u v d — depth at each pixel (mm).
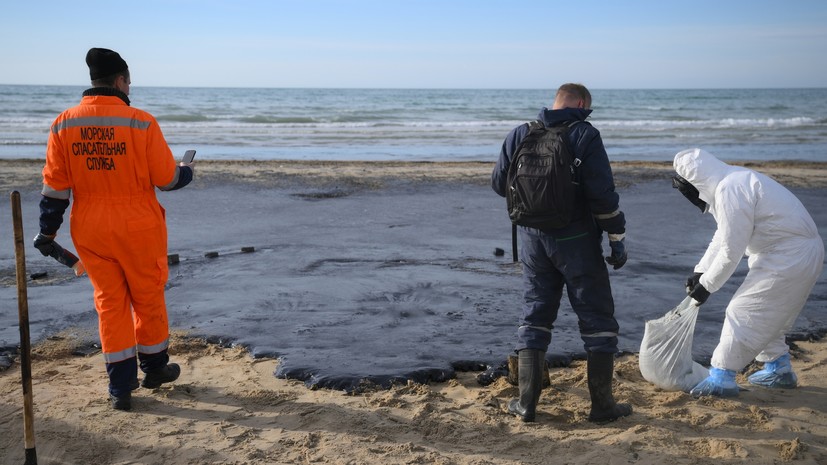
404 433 3795
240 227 9711
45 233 3934
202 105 61688
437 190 13539
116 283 3979
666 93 155250
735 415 4031
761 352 4484
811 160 21641
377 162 18422
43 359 4875
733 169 4156
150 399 4219
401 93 133125
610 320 3875
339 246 8562
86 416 3951
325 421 3914
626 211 11359
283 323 5633
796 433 3832
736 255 3992
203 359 4930
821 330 5668
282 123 38781
